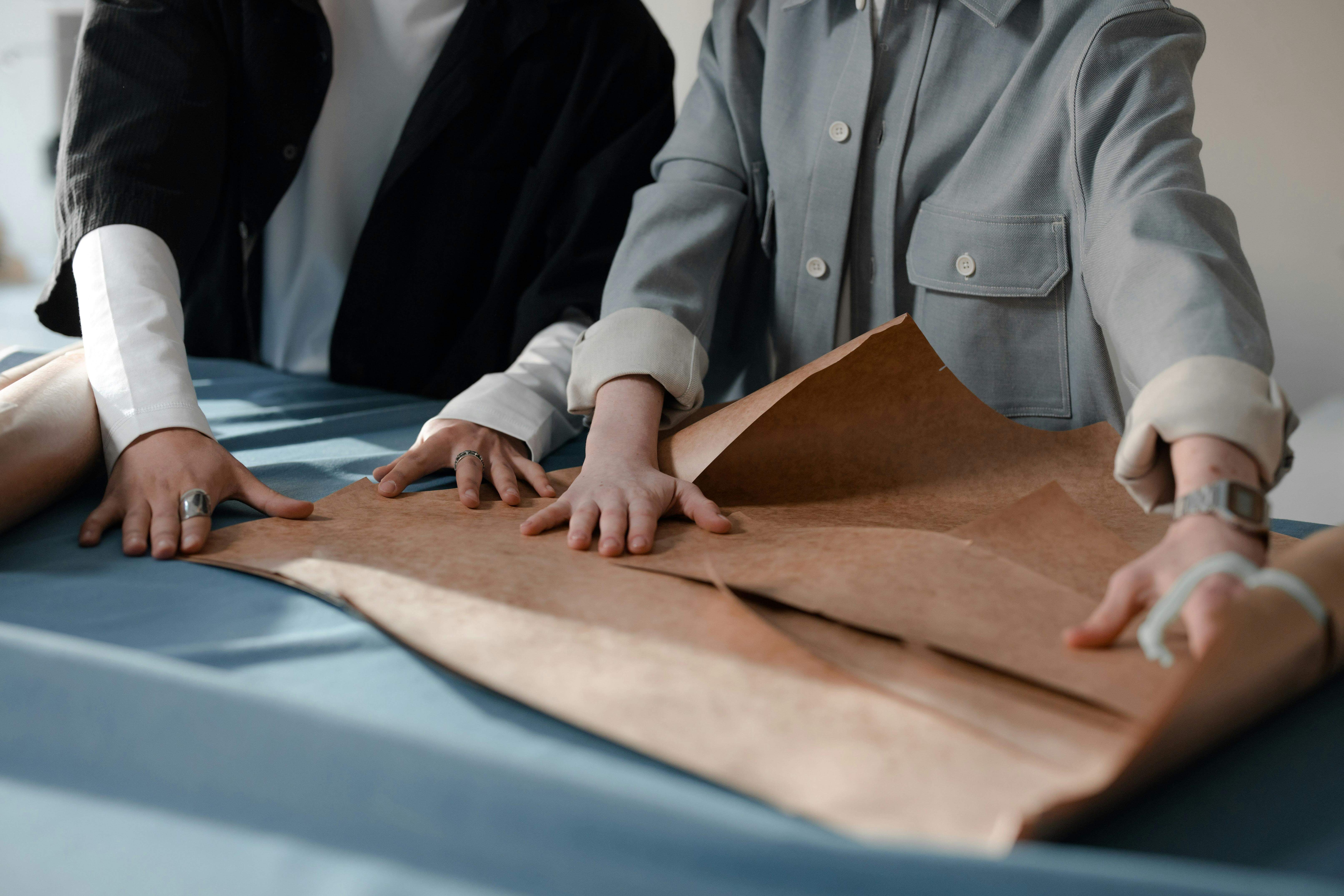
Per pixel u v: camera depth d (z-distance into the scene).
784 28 1.18
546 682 0.52
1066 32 1.01
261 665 0.57
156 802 0.41
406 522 0.83
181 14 1.20
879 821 0.40
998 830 0.39
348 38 1.39
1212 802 0.44
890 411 0.93
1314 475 2.54
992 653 0.53
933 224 1.09
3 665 0.48
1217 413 0.65
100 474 0.97
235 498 0.85
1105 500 0.87
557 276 1.35
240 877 0.36
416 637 0.58
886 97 1.11
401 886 0.35
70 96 1.14
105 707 0.46
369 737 0.43
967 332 1.09
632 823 0.38
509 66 1.41
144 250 1.04
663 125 1.48
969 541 0.69
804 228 1.17
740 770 0.44
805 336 1.19
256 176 1.35
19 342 3.19
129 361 0.91
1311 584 0.48
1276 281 2.81
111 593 0.67
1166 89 0.95
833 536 0.74
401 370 1.45
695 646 0.57
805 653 0.56
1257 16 2.67
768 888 0.35
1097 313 0.92
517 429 1.03
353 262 1.39
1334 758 0.47
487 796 0.39
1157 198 0.86
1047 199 1.03
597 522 0.79
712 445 0.90
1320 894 0.33
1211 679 0.40
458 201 1.40
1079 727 0.48
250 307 1.49
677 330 1.01
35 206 4.23
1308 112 2.69
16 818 0.40
